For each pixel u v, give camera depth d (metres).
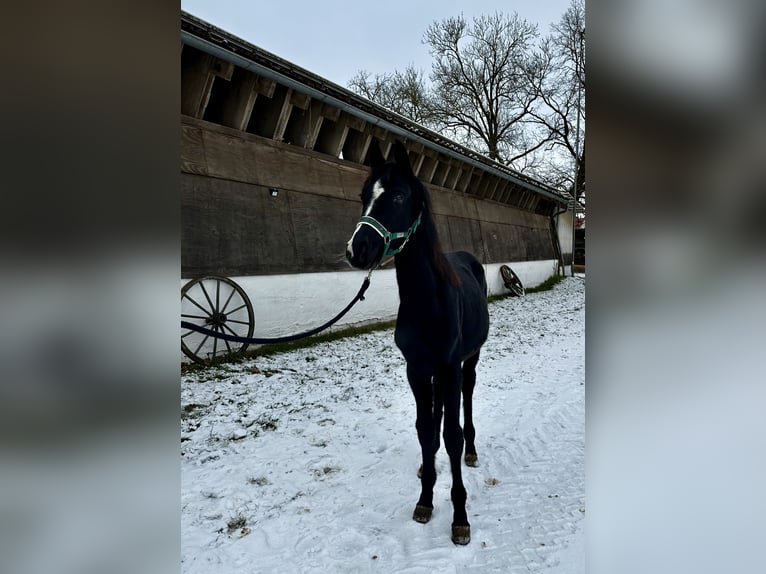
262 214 6.29
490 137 24.14
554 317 9.79
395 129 8.34
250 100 6.12
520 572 2.06
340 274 7.43
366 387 4.95
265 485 2.89
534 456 3.25
